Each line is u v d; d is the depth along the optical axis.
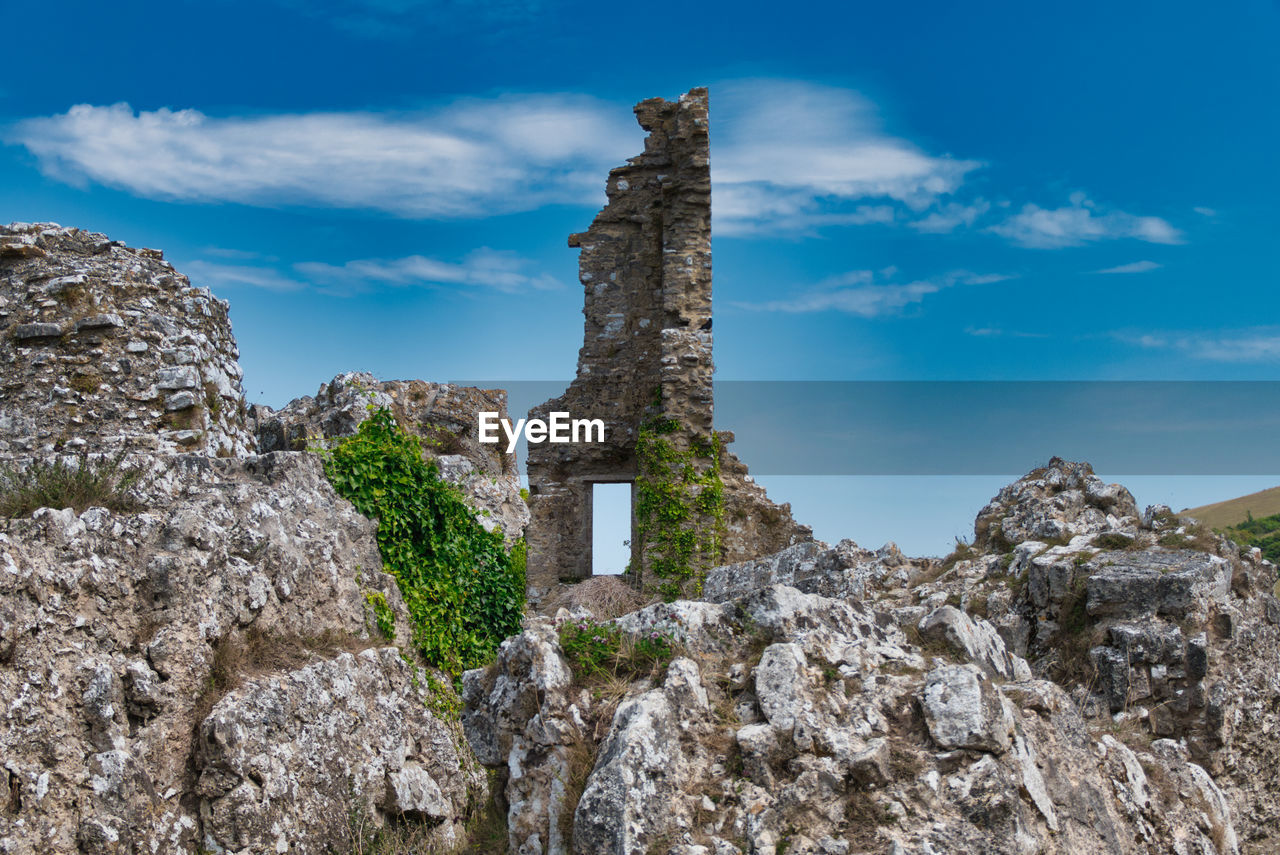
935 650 7.04
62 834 6.50
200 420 12.54
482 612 12.74
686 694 6.38
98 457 8.47
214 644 7.92
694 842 5.81
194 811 7.39
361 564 10.48
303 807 7.96
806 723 6.06
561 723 6.44
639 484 24.28
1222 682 10.78
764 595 6.89
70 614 7.11
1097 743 7.12
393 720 9.36
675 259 24.59
